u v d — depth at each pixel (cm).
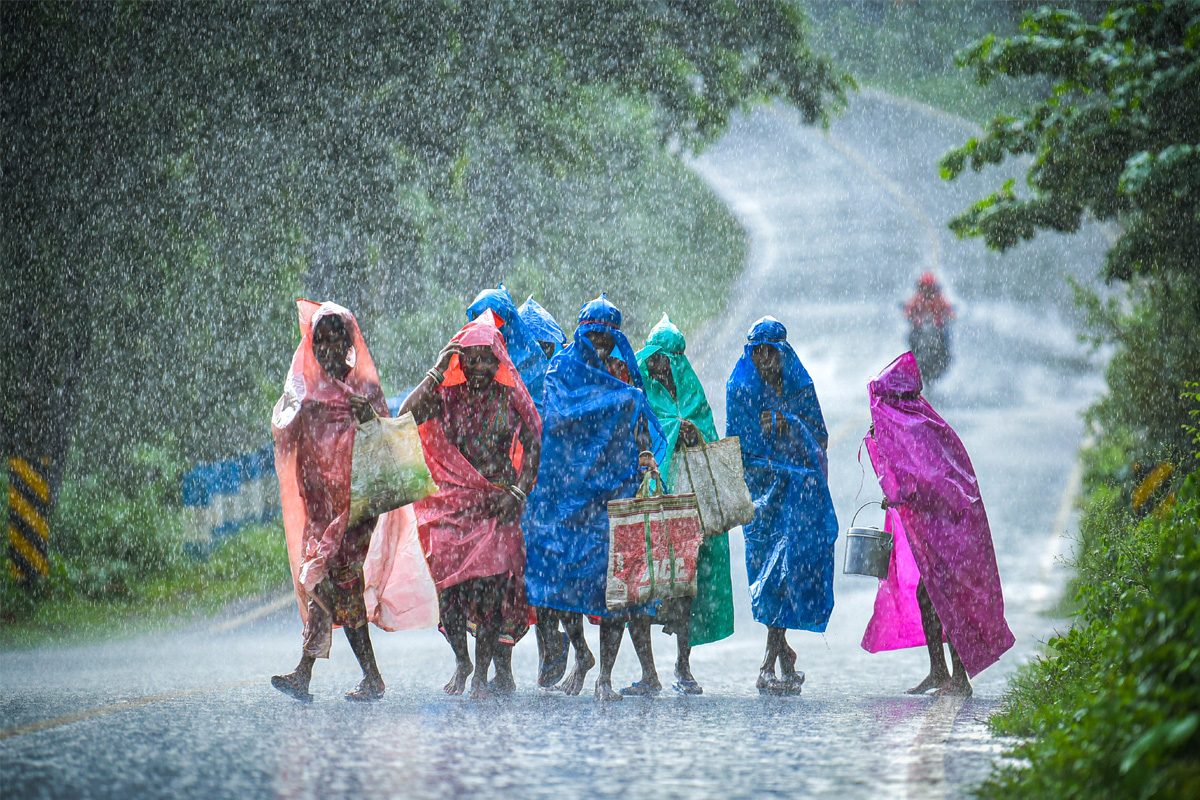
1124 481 3712
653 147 7669
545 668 2155
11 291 3841
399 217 4547
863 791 1309
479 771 1408
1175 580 1212
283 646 2900
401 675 2345
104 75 3894
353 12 4228
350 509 1936
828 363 7312
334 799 1266
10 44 3834
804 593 2183
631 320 7412
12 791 1298
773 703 1984
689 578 2017
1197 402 3469
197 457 4475
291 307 4484
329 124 4281
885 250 9881
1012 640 2161
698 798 1277
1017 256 9131
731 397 2270
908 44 13300
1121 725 1158
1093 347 4281
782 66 5100
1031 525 4256
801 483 2222
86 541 4019
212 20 4038
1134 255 3803
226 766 1428
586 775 1391
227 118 4112
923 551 2142
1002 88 12700
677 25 4931
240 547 4359
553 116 4741
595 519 2048
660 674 2403
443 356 2038
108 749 1531
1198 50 3647
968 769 1424
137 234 4069
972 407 6388
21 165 3869
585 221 7000
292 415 1961
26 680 2252
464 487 2036
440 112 4494
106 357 4309
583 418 2072
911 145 12325
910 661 2639
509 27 4562
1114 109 3738
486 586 2017
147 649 2836
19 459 3744
